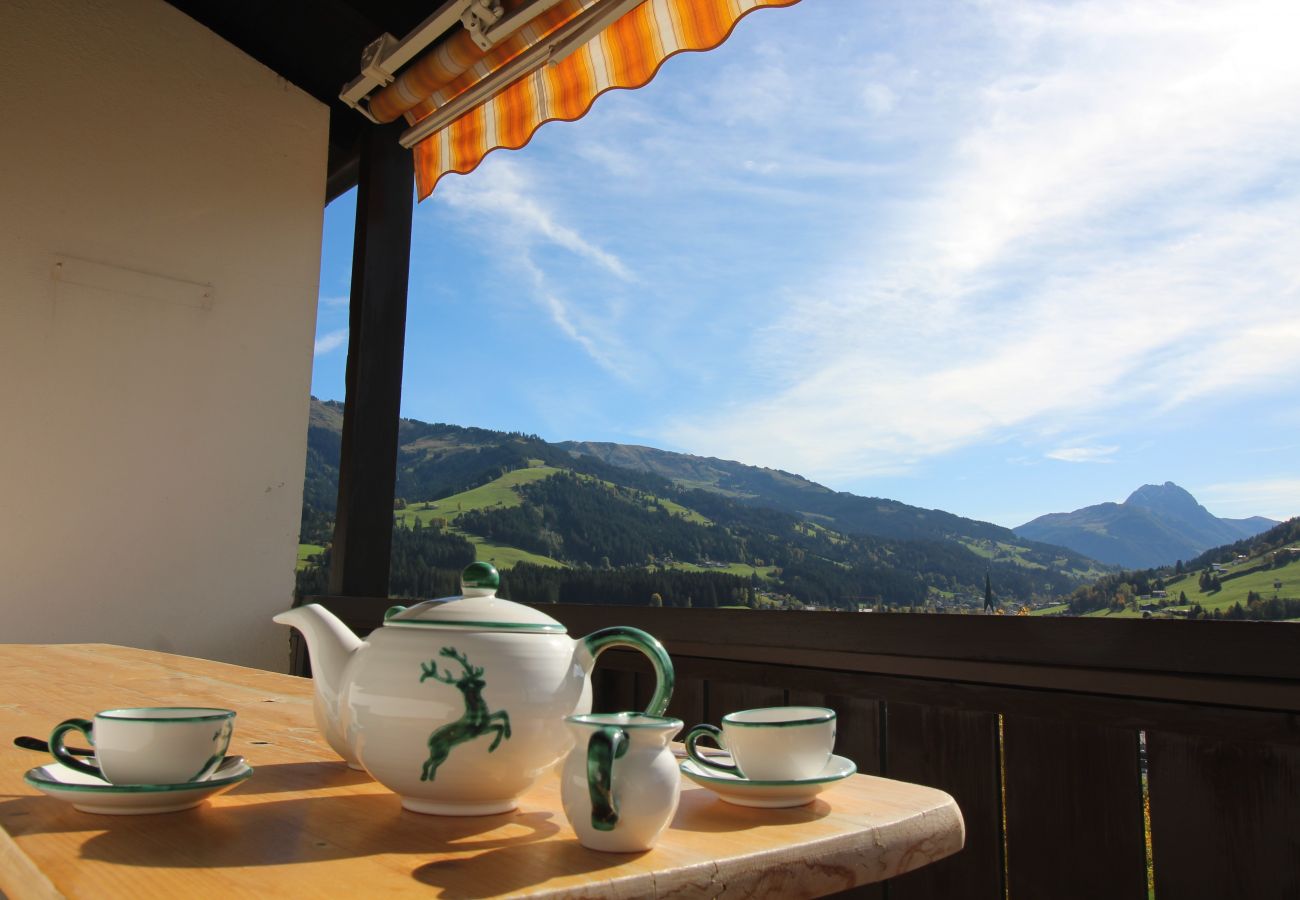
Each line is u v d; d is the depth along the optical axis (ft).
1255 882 3.51
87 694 4.67
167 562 10.34
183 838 2.10
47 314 9.79
